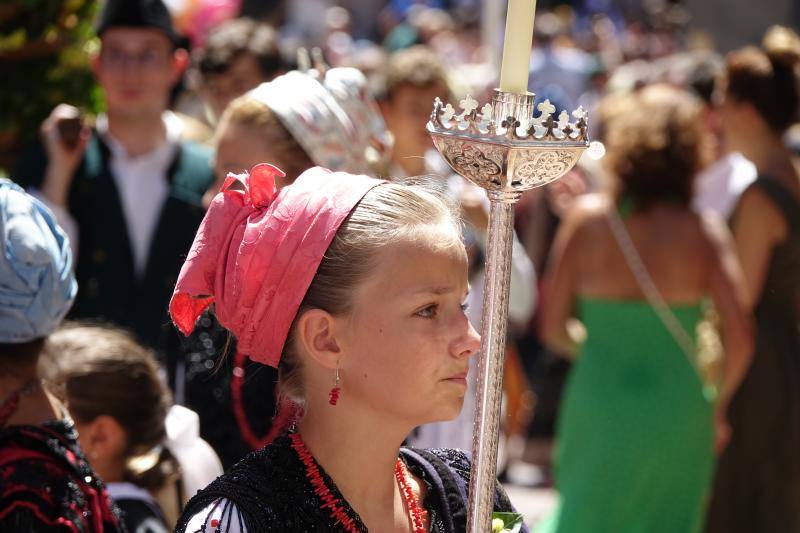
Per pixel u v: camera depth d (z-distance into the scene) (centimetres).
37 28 547
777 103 673
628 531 604
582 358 626
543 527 641
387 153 432
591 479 605
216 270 256
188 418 394
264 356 255
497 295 224
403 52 633
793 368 672
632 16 2552
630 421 601
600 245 613
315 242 244
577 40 2027
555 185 866
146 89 563
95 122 584
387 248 243
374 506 253
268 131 392
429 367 241
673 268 603
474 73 1260
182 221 560
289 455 247
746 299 612
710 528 682
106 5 565
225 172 398
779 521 673
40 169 557
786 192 669
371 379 243
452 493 265
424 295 241
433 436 496
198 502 240
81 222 559
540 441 1064
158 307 550
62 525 273
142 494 361
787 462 674
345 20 2089
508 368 667
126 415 370
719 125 789
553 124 218
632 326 607
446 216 252
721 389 628
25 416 294
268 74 634
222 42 628
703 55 861
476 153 218
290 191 251
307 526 239
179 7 863
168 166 569
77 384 366
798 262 672
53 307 298
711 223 611
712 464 617
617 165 609
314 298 247
